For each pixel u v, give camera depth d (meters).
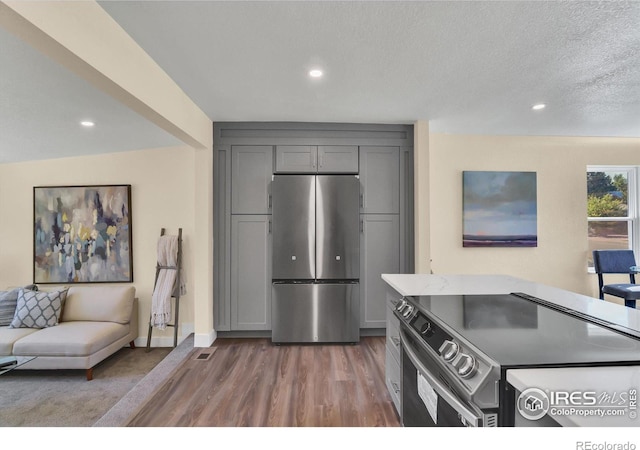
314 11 1.64
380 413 2.12
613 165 4.17
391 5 1.60
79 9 1.45
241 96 2.76
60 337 2.99
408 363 1.64
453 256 4.03
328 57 2.10
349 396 2.34
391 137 3.53
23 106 2.47
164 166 3.84
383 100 2.84
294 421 2.04
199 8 1.61
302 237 3.36
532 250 4.09
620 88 2.59
